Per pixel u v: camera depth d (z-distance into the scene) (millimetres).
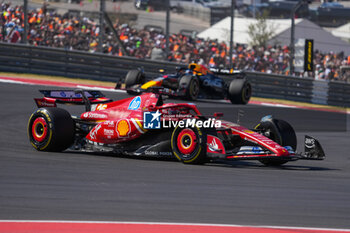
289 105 72812
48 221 15195
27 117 44344
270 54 95938
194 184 21672
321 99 77812
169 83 59719
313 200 19812
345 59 100312
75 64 74562
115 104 30172
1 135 35469
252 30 105375
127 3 109688
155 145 28094
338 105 77000
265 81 78000
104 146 29266
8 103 50875
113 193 19312
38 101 31203
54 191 19281
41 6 96188
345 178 25656
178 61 90625
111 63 75438
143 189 20234
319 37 108875
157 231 14477
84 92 31641
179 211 17141
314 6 166000
